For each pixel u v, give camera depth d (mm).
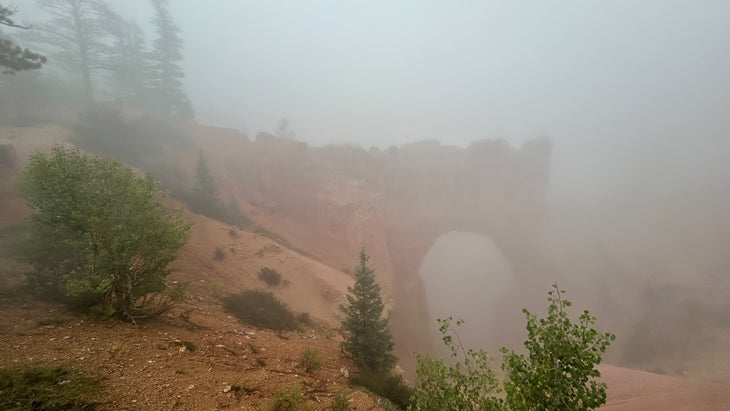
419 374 4566
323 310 20812
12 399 4113
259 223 35094
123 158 27797
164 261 7586
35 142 22328
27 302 7566
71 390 4582
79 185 7039
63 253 7953
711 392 16906
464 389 4270
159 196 21062
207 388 5777
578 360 3076
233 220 28453
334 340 14375
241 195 40031
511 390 3416
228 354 7805
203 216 22891
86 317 7250
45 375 4758
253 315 12891
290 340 11430
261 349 9102
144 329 7477
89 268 7406
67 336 6266
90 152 25078
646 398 16766
